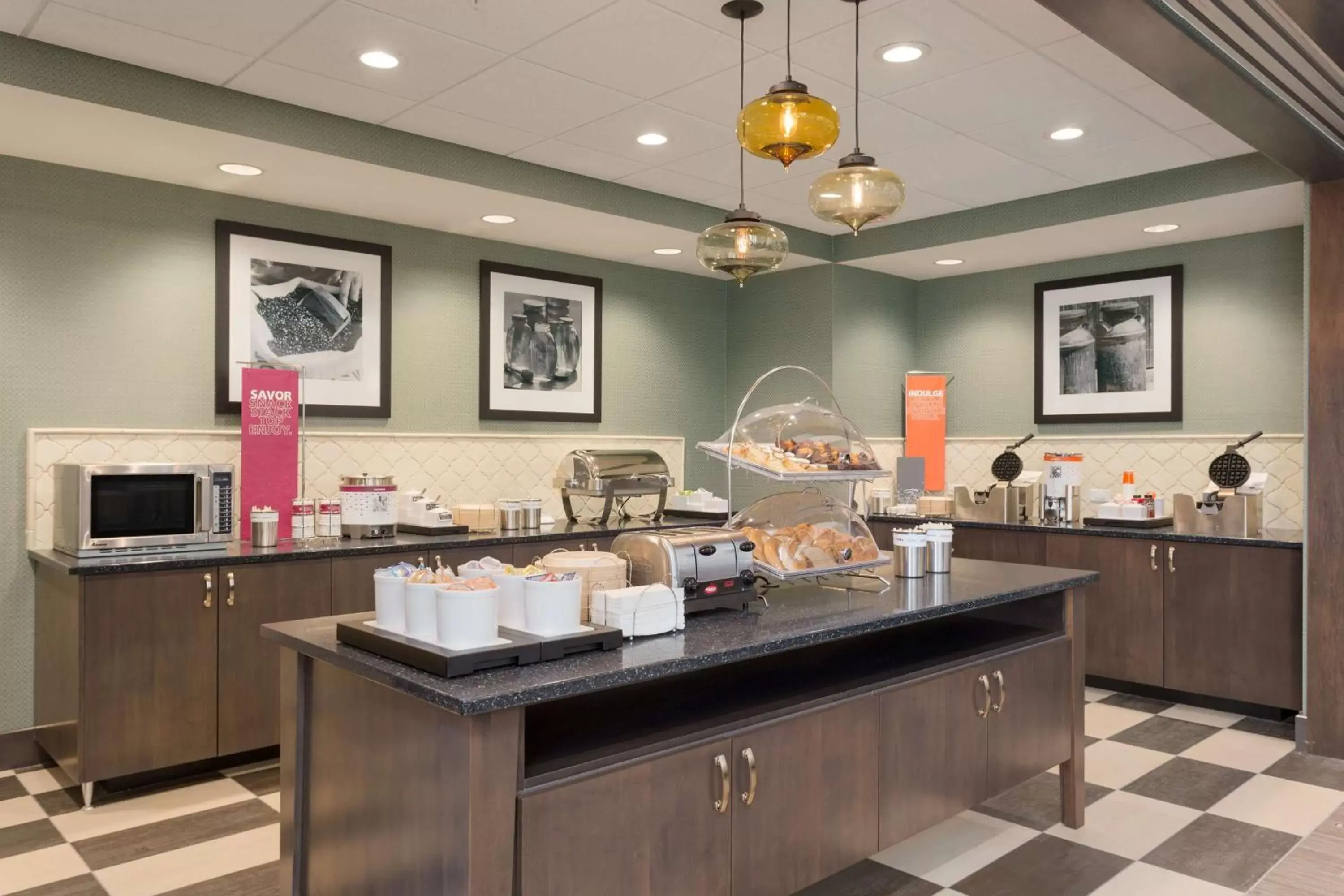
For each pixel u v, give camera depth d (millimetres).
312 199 4852
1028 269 6535
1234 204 4926
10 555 4094
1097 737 4531
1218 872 3105
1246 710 4875
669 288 6801
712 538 2787
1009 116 4211
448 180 4543
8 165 4086
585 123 4277
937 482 6699
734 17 3252
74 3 3107
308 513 4488
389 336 5285
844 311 6578
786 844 2471
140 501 3896
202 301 4637
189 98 3736
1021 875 3080
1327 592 4199
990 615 3785
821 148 2869
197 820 3512
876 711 2729
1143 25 2645
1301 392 5348
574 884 2012
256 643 3984
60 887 2963
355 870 2244
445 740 1931
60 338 4219
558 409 6105
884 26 3336
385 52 3520
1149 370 5938
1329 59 3000
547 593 2221
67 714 3707
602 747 2172
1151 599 5090
